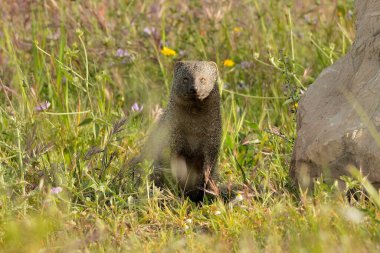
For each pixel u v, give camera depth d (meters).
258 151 12.10
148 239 9.16
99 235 8.61
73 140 11.95
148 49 15.80
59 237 8.91
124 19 17.02
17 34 16.28
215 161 11.65
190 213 9.99
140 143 12.80
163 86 15.21
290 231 8.39
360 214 8.38
